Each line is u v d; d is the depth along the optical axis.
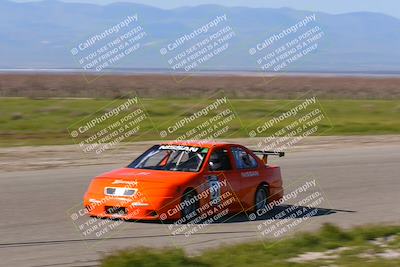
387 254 16.33
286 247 16.62
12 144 41.62
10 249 16.31
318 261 15.38
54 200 23.31
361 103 80.31
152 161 24.92
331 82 186.12
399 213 23.52
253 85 152.12
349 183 30.03
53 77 196.75
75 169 31.56
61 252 16.14
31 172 30.20
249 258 15.29
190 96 95.44
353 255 16.11
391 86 167.00
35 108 62.28
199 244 17.52
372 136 51.78
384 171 34.31
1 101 68.19
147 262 14.37
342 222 21.50
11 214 20.70
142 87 129.00
